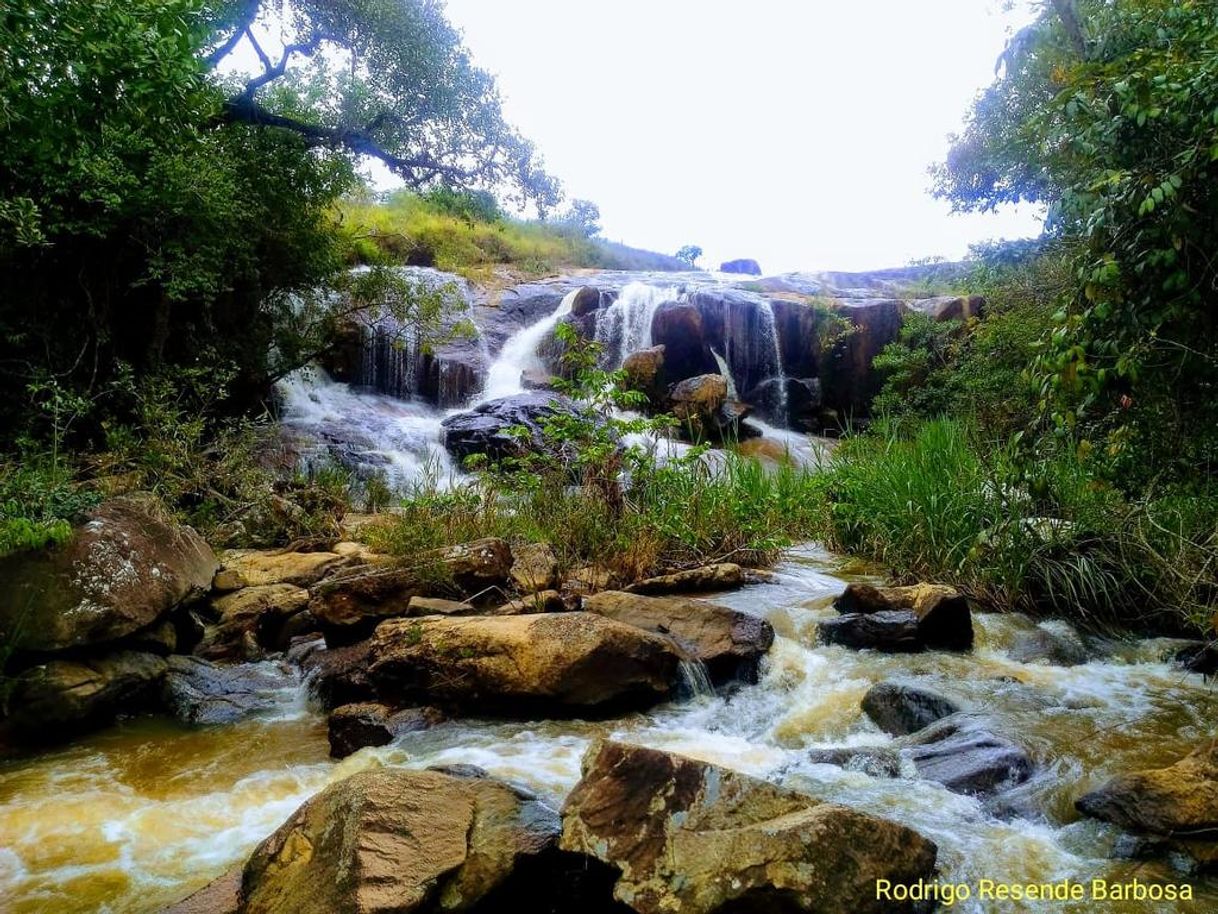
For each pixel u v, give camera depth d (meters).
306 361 13.17
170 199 8.88
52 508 4.94
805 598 6.38
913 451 8.30
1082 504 6.31
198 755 4.20
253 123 12.11
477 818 2.74
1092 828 3.05
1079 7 6.12
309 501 9.21
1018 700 4.47
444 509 7.34
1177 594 5.47
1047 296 11.84
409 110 14.54
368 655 4.88
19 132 5.40
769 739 4.25
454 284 14.42
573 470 7.70
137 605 4.87
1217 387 3.19
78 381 9.35
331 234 12.84
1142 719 4.19
